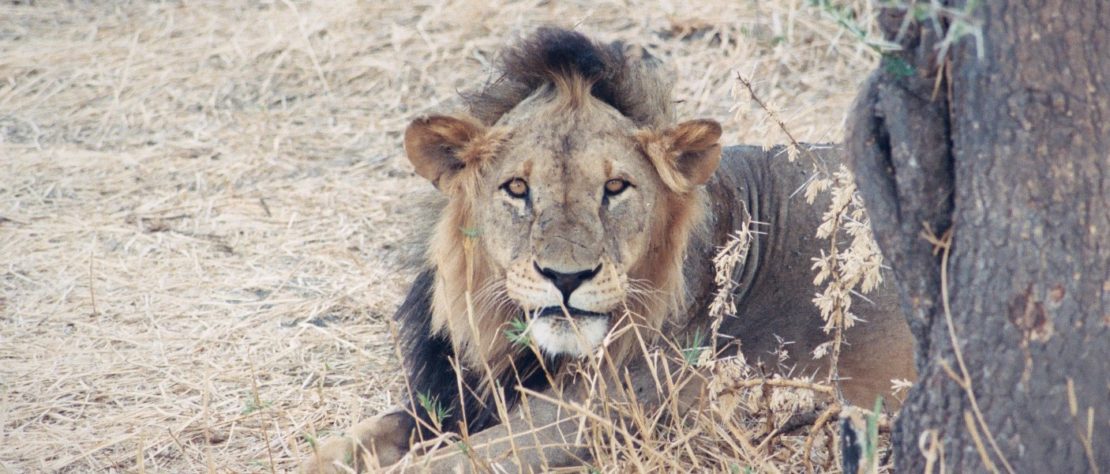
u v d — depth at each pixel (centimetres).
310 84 1762
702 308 873
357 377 1016
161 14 2005
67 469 887
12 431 938
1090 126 536
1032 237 547
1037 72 539
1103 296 540
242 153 1568
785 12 1811
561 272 758
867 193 613
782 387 775
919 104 583
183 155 1563
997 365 562
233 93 1747
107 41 1920
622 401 823
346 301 1189
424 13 1906
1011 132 547
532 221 785
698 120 799
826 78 1675
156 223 1370
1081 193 539
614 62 834
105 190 1459
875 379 893
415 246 920
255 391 890
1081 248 540
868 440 621
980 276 564
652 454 754
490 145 809
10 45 1912
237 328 1129
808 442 753
